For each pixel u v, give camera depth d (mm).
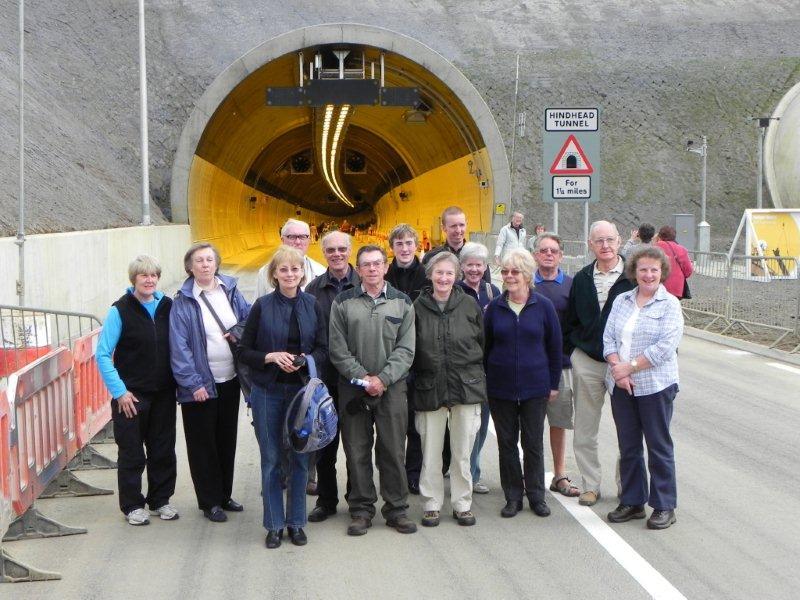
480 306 7590
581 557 6137
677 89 50750
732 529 6703
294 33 32656
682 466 8469
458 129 38312
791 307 15680
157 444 7234
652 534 6629
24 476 6461
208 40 49375
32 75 35812
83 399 8430
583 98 50000
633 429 6938
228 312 7281
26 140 24812
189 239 34094
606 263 7410
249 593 5539
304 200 96938
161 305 7199
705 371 13805
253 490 8023
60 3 45844
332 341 6789
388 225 77312
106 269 19141
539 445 7176
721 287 18203
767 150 47000
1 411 5910
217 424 7328
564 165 14156
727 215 45000
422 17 58406
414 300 7477
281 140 56062
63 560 6211
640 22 56906
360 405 6754
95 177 29250
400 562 6090
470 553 6254
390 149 57188
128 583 5746
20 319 11234
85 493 7953
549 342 7160
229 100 35188
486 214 36531
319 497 7270
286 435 6309
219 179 42031
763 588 5527
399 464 6871
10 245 13328
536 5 59469
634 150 47969
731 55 53344
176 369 6988
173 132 41125
